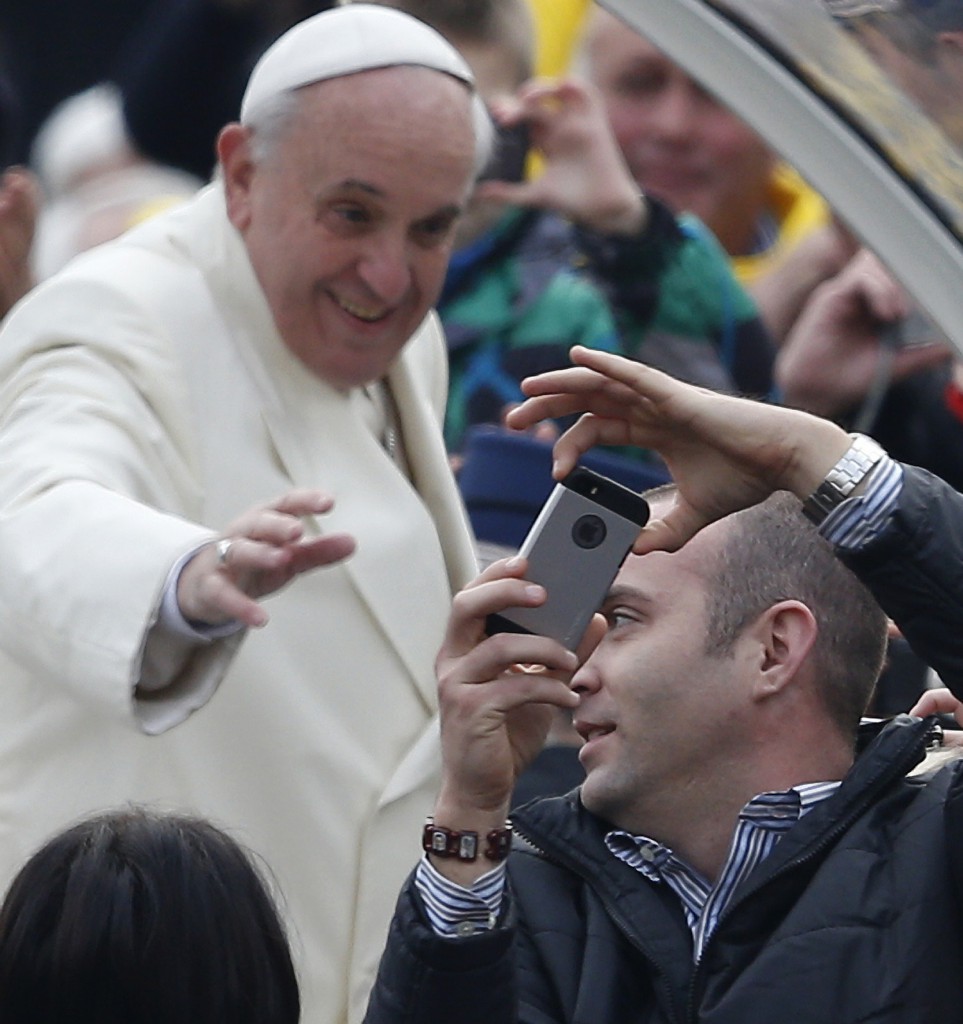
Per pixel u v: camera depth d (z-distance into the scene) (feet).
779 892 38.37
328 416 47.26
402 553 47.29
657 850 39.93
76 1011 31.07
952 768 39.37
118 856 31.76
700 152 71.56
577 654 38.78
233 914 31.83
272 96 45.73
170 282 46.62
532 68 66.13
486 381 64.54
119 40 91.50
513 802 53.72
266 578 34.99
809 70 45.44
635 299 65.21
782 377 70.13
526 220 65.36
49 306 46.24
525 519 57.77
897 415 70.79
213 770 44.65
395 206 45.21
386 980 36.63
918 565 36.47
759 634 40.06
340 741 45.88
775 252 72.54
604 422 38.01
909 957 37.11
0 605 39.50
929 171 45.27
